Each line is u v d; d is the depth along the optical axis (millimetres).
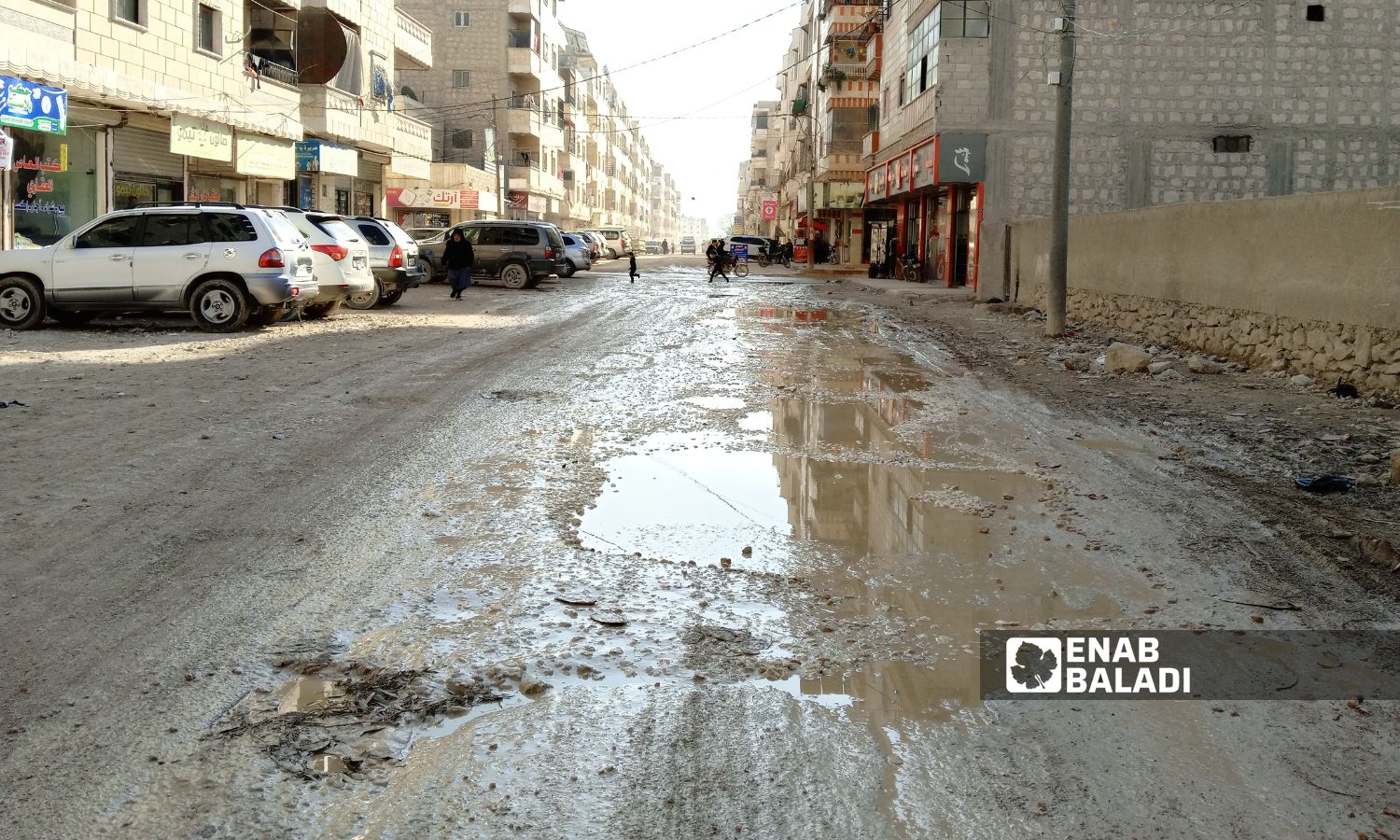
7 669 3980
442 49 62000
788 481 7395
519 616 4711
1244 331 14406
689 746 3557
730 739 3611
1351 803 3285
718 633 4590
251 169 28859
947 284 35688
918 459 8188
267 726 3611
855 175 55750
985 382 12789
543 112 68438
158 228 15742
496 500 6586
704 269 52844
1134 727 3775
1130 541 6039
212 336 15133
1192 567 5586
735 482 7324
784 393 11375
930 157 31094
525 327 18234
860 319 22047
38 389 9992
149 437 7988
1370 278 11445
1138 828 3119
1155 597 5145
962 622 4797
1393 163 29312
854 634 4629
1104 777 3412
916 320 22453
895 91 40000
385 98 38188
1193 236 16078
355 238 19344
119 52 22797
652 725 3703
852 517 6508
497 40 62000
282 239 16125
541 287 32531
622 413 9820
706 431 9086
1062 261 18594
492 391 10805
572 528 6066
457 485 6926
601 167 104000
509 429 8820
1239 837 3082
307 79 32625
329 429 8547
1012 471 7820
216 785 3225
